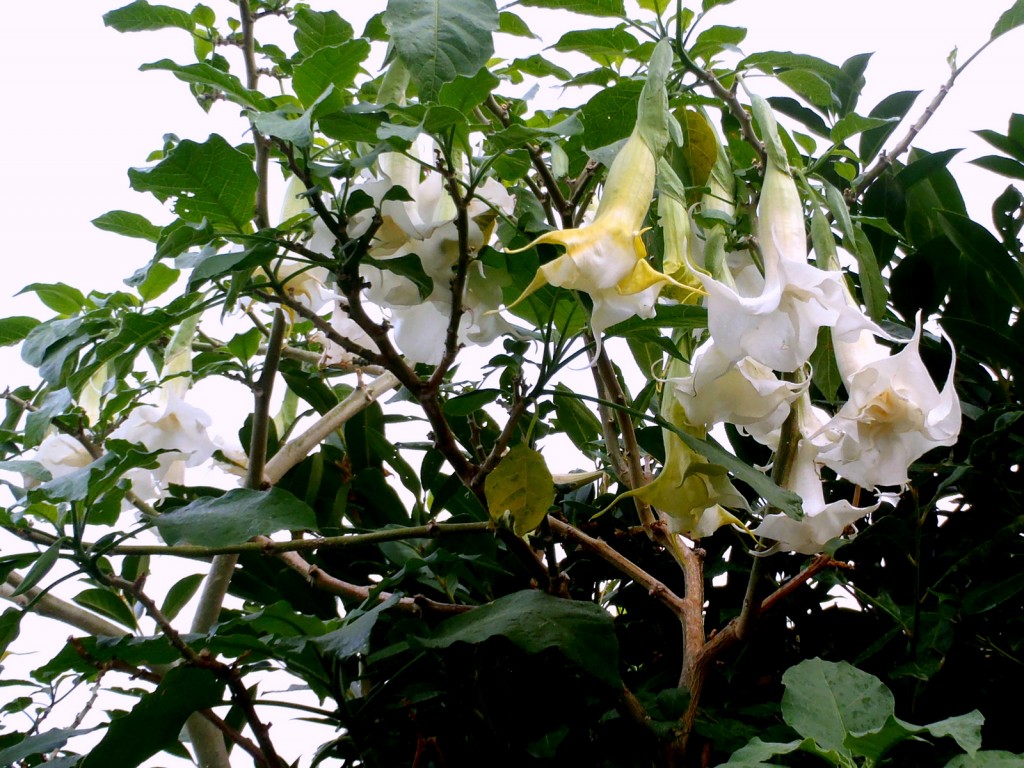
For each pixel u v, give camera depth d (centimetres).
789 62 160
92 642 146
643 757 146
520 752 150
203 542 137
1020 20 167
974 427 164
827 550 141
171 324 138
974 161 188
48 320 166
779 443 143
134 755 145
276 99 145
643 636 170
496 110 155
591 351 148
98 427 160
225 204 134
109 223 152
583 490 188
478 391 153
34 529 143
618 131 151
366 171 149
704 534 146
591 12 159
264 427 162
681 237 135
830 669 134
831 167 185
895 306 178
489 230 143
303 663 153
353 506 187
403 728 156
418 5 127
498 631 140
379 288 141
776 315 127
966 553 155
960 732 120
